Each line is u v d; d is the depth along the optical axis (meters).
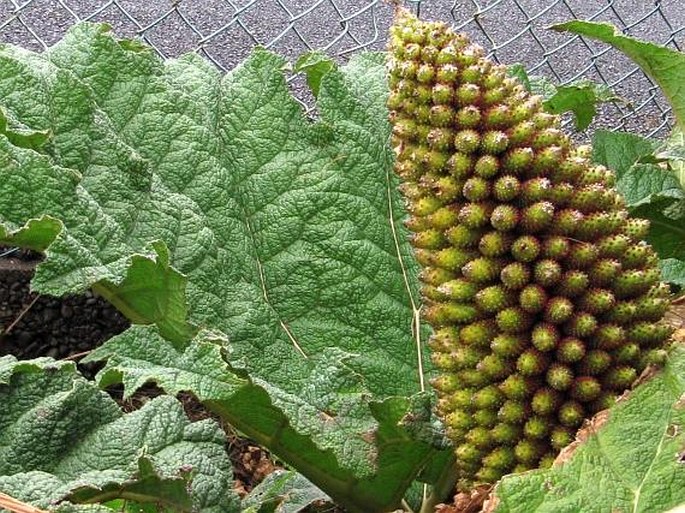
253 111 1.27
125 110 1.20
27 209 1.00
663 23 2.80
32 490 0.85
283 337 1.20
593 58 2.23
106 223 1.03
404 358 1.24
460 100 0.92
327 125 1.27
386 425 1.02
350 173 1.27
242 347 1.16
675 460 0.81
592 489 0.80
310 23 2.27
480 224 0.92
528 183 0.91
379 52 1.35
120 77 1.20
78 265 0.97
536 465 0.94
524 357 0.91
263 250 1.24
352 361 1.22
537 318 0.92
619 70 2.58
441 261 0.94
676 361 0.91
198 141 1.22
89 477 0.90
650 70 1.17
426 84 0.93
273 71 1.28
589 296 0.91
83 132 1.11
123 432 0.96
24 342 1.98
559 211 0.92
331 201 1.26
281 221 1.25
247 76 1.29
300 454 1.05
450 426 0.96
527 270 0.91
